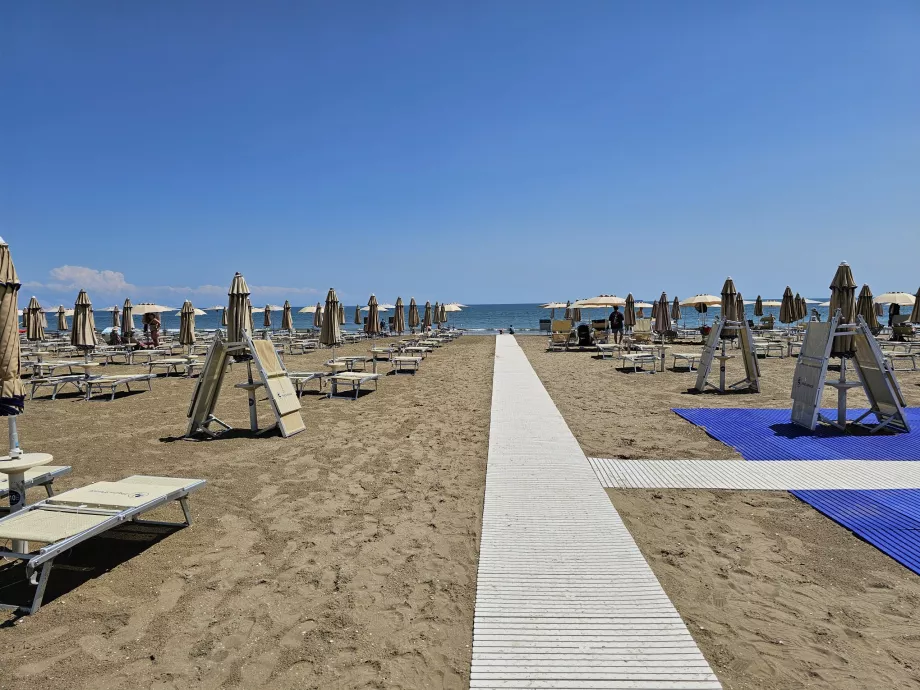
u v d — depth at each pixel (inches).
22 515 134.0
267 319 1114.1
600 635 106.7
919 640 105.5
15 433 144.6
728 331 409.7
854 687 92.3
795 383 288.2
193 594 124.1
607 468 215.3
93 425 305.7
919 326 911.7
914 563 135.0
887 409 271.3
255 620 113.8
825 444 244.8
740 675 95.3
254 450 249.0
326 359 698.8
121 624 112.0
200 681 94.9
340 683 94.6
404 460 231.0
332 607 118.8
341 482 203.2
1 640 106.1
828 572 132.6
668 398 375.6
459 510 174.7
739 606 117.9
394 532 158.1
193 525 163.6
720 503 177.9
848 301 276.5
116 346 789.9
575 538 151.6
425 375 517.3
